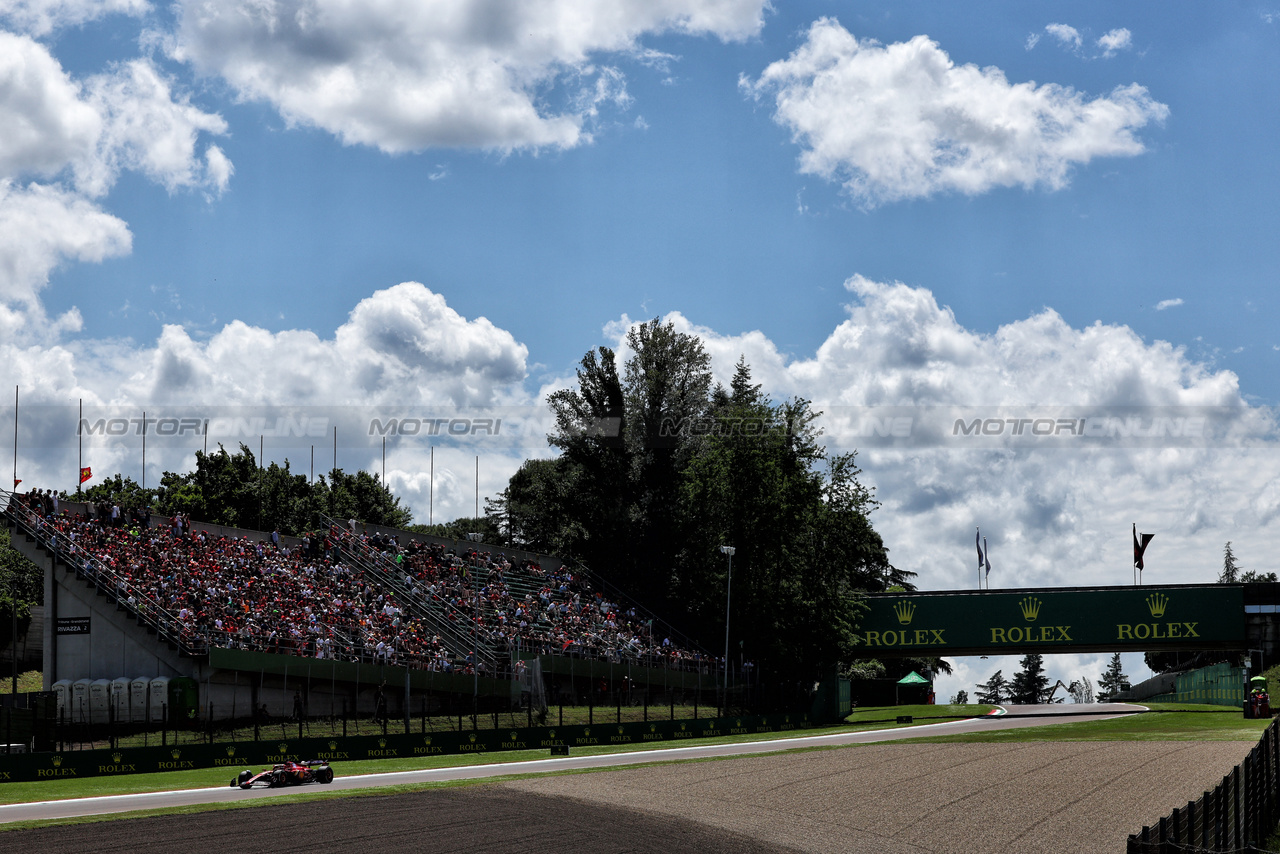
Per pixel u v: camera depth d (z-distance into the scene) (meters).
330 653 49.25
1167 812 28.45
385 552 63.41
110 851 22.30
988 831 26.03
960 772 36.03
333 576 57.16
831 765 38.31
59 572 48.41
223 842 23.27
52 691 44.91
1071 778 34.44
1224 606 69.00
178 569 50.56
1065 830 26.20
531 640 59.16
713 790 31.83
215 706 45.31
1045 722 60.31
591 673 60.47
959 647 71.94
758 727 58.69
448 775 36.53
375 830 24.70
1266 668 70.31
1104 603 70.50
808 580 72.62
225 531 57.09
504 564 69.88
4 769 34.84
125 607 46.94
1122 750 42.47
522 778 34.81
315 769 34.41
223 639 46.00
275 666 46.56
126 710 45.03
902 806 29.28
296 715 46.97
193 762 38.34
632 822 26.23
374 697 50.66
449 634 57.19
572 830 25.03
